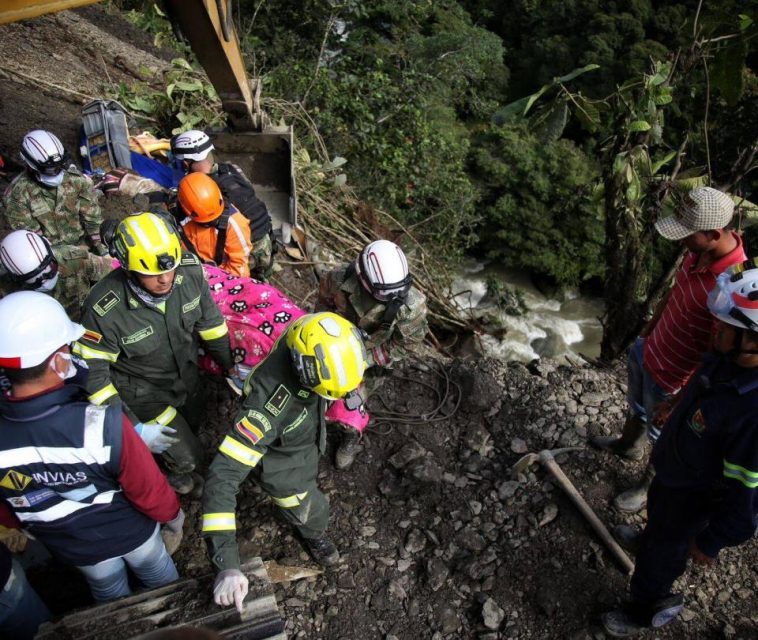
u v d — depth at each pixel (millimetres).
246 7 12734
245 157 6043
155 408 2939
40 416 1868
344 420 3160
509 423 3871
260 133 5848
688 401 2312
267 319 3176
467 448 3709
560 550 3184
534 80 21531
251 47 11188
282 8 12883
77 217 3967
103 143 5461
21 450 1897
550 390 4086
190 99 7426
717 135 5188
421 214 11078
